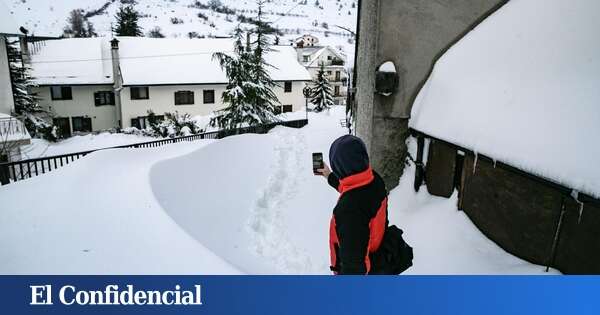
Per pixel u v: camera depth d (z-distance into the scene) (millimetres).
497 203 4246
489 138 4254
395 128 6949
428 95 6406
